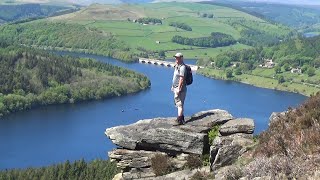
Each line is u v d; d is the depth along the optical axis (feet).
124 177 83.35
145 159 83.35
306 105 72.13
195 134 81.66
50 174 364.38
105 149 476.95
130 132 86.33
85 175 358.64
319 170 53.21
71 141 504.02
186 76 85.15
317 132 61.00
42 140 511.81
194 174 72.74
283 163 56.39
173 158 82.48
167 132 83.10
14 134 540.52
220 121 85.56
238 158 71.05
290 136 64.69
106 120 596.29
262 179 55.88
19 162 442.50
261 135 73.72
